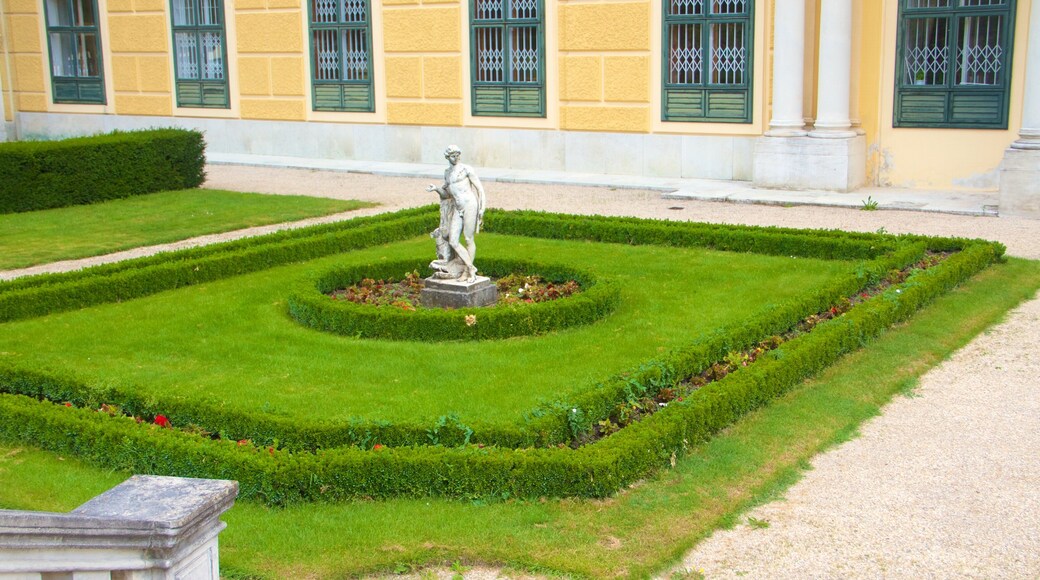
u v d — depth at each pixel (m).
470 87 22.22
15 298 11.35
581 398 7.86
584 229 15.22
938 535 6.41
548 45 21.12
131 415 8.41
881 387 9.02
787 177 18.31
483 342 10.21
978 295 11.71
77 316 11.52
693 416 7.70
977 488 7.05
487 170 21.98
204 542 4.59
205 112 25.77
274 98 24.72
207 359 9.81
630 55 20.30
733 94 19.47
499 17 21.53
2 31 28.19
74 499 7.12
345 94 23.81
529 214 16.05
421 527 6.59
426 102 22.88
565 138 21.41
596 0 20.41
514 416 8.00
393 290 12.11
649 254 14.14
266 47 24.45
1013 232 14.80
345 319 10.55
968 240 13.31
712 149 19.89
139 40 26.20
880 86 18.14
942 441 7.87
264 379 9.14
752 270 13.03
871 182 18.64
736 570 6.07
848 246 13.46
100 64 27.03
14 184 17.92
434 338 10.31
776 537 6.44
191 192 20.17
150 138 19.84
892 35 17.88
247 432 7.77
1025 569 6.00
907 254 12.64
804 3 17.83
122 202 19.03
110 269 12.84
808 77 18.67
